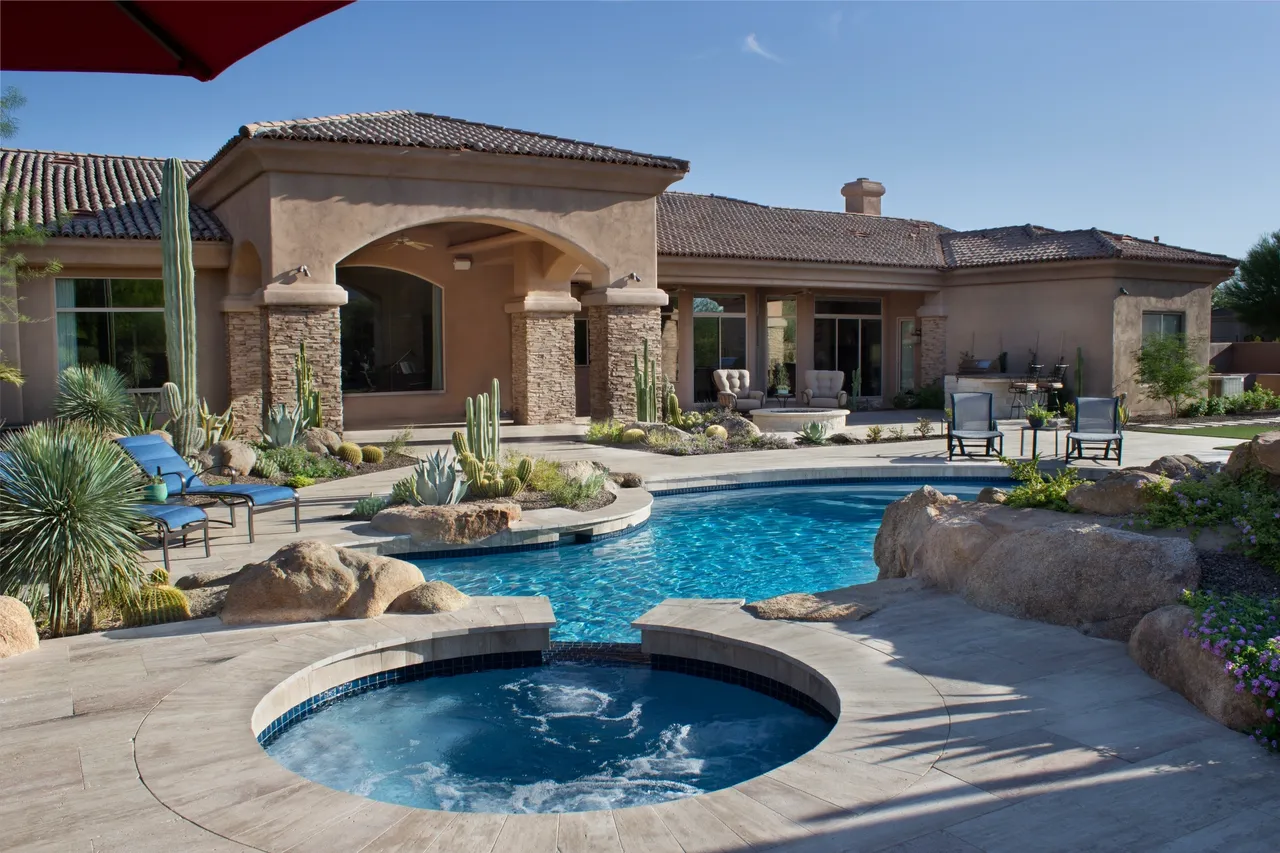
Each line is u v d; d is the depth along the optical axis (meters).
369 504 11.24
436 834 4.13
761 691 6.66
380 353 22.66
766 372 26.48
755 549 11.12
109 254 17.70
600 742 6.01
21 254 16.80
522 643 7.28
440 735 6.10
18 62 3.33
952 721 5.20
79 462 7.33
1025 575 7.09
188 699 5.66
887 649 6.41
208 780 4.62
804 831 4.10
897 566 8.74
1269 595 6.32
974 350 26.59
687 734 6.11
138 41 3.27
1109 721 5.16
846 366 27.64
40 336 17.73
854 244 26.81
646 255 19.91
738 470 14.84
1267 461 7.54
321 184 16.56
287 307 16.48
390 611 7.44
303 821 4.24
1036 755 4.76
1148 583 6.54
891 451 17.41
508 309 22.41
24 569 6.98
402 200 17.27
